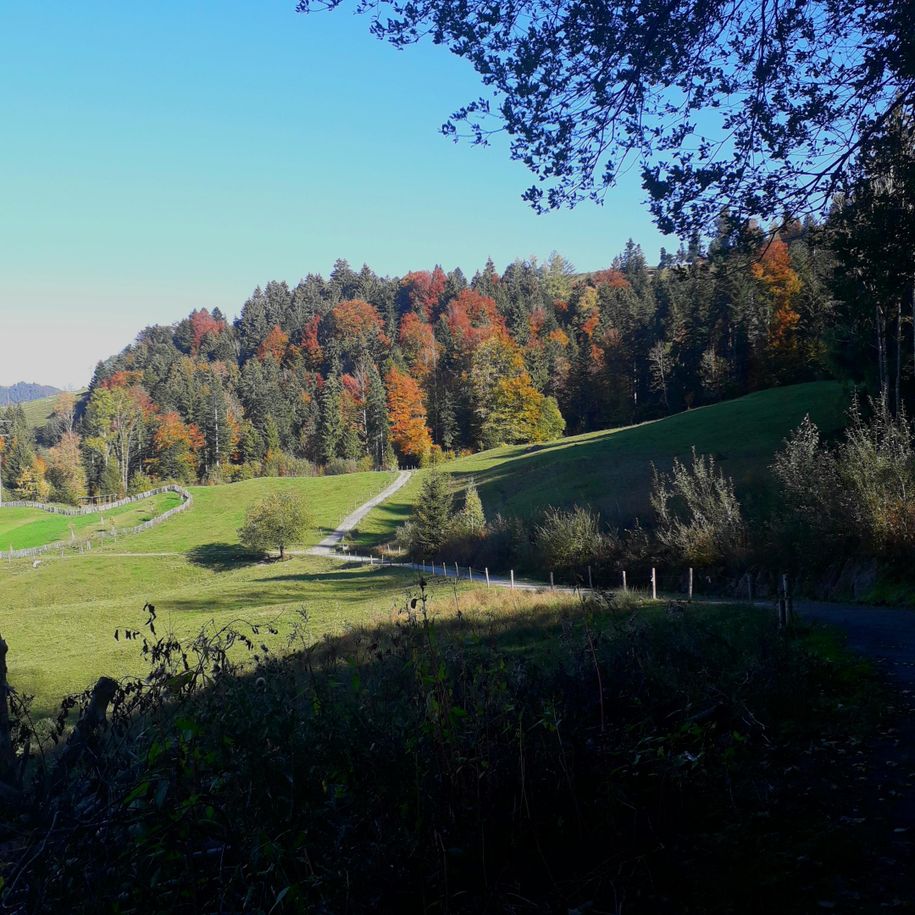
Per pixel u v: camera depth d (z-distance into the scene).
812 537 26.50
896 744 6.79
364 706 4.32
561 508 48.31
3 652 4.83
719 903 4.14
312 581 46.94
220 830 3.46
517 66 6.61
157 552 70.69
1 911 3.13
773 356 72.81
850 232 6.75
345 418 127.12
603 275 158.50
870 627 15.80
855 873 4.39
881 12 6.30
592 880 4.24
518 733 4.48
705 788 5.45
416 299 177.12
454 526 51.62
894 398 33.00
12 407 157.38
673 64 6.63
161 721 4.07
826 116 6.60
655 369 98.12
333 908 3.53
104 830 3.35
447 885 3.86
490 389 117.69
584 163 6.98
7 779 4.23
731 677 7.46
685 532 31.83
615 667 6.27
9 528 92.38
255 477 120.44
